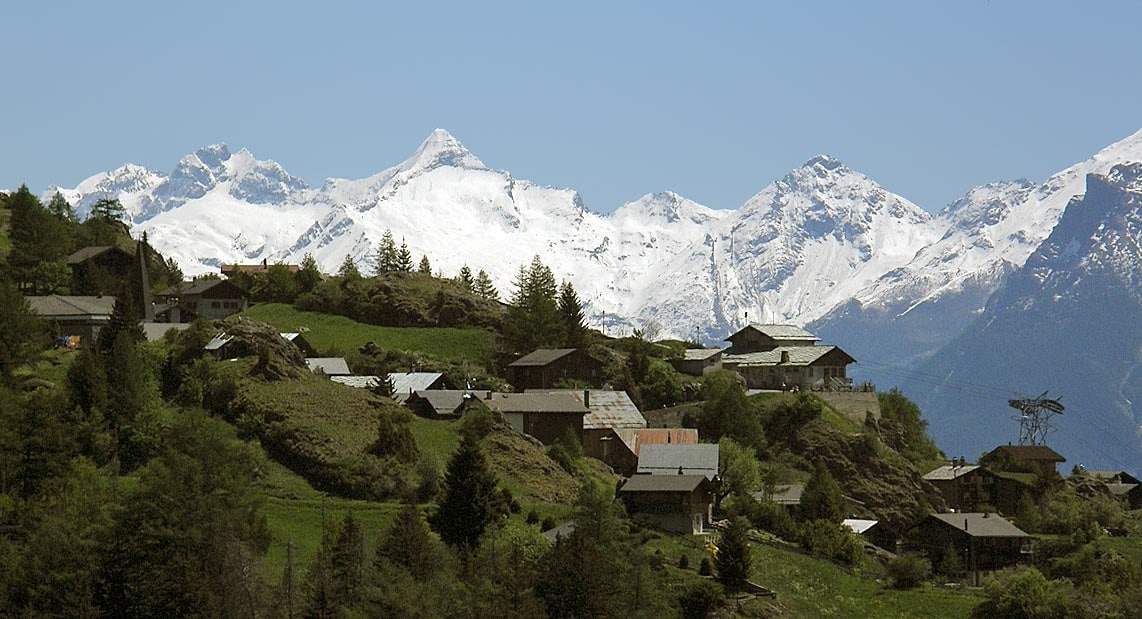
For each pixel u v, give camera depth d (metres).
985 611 148.12
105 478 140.50
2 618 109.88
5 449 130.88
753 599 142.00
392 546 124.94
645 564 135.12
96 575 115.00
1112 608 148.00
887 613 147.50
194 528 118.81
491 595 121.44
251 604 115.75
